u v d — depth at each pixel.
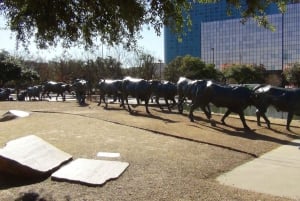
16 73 58.47
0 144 13.24
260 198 8.30
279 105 19.34
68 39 9.23
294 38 124.88
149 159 11.20
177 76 77.81
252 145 14.79
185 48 130.00
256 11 8.35
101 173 9.29
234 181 9.98
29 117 21.89
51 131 16.08
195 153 12.53
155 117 22.47
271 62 128.50
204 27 131.38
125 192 8.14
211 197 8.07
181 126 18.41
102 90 30.98
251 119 23.12
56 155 10.55
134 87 25.56
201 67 81.31
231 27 131.75
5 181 8.99
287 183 9.88
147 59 67.38
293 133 18.42
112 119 20.02
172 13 8.53
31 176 9.10
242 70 85.25
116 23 8.65
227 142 14.91
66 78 70.75
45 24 7.98
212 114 25.98
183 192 8.30
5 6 8.59
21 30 8.83
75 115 22.05
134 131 16.20
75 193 8.06
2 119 22.41
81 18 8.59
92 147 12.72
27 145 10.66
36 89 48.06
